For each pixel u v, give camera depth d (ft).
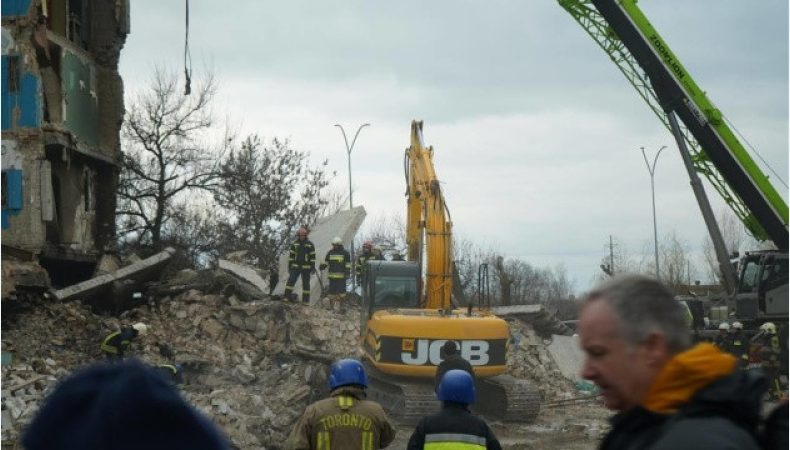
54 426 4.65
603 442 8.48
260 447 50.72
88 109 95.25
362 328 72.79
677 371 7.81
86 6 98.68
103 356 59.88
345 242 107.45
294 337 76.54
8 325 68.49
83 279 94.99
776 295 94.53
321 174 140.77
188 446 4.68
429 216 70.74
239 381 67.67
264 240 131.95
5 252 77.15
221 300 78.69
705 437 7.25
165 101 127.03
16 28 84.43
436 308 69.77
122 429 4.59
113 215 98.89
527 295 239.30
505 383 66.59
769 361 81.51
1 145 83.66
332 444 23.63
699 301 103.65
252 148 134.92
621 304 8.34
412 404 61.57
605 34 93.35
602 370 8.39
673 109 90.68
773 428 7.92
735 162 90.02
